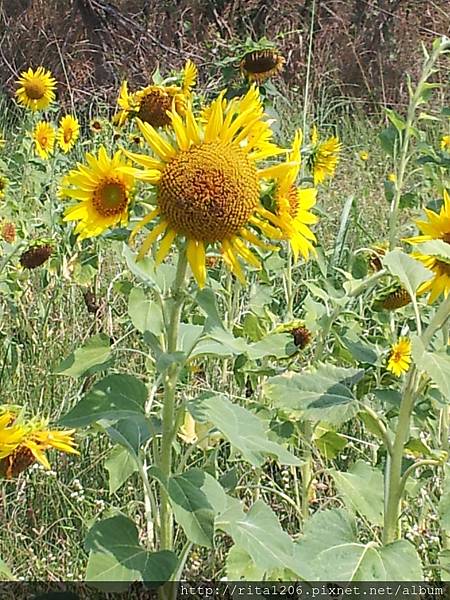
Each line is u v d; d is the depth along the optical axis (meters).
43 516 1.58
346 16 5.57
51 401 1.87
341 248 2.09
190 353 1.18
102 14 5.62
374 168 3.54
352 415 1.24
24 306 2.25
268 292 1.80
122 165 1.25
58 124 3.98
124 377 1.19
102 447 1.71
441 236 1.40
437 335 1.54
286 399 1.25
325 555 1.17
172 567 1.11
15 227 2.29
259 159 1.19
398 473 1.24
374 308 1.71
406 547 1.17
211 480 1.14
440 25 5.77
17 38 5.50
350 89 5.30
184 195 1.14
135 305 1.25
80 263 2.10
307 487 1.52
